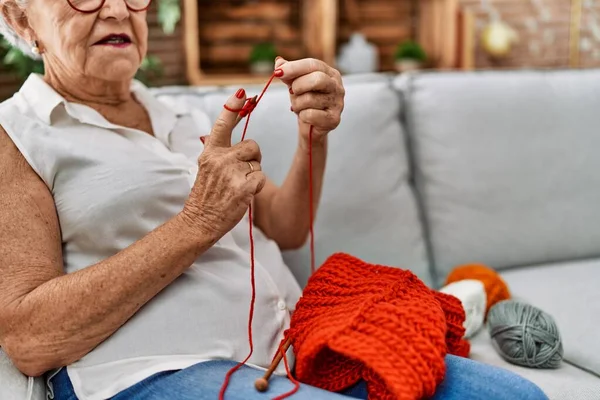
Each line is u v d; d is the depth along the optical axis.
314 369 0.91
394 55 3.01
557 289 1.45
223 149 0.90
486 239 1.58
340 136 1.46
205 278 0.98
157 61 2.40
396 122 1.55
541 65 3.06
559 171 1.64
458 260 1.56
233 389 0.83
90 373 0.89
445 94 1.58
